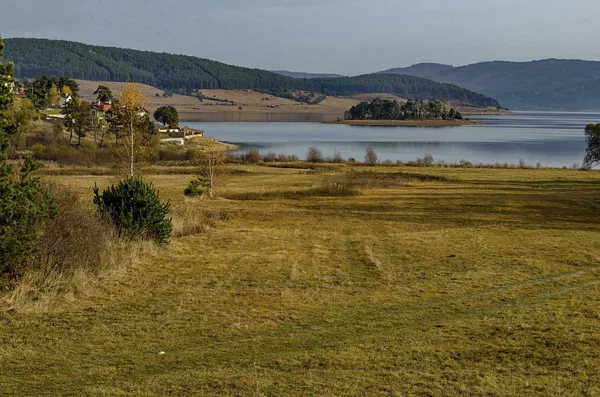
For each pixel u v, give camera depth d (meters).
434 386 10.43
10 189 16.06
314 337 13.42
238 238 28.33
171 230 25.83
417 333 13.58
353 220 36.78
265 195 49.19
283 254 24.17
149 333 13.77
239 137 162.50
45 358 12.15
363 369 11.33
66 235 18.09
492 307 15.87
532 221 36.06
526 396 9.98
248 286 18.47
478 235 29.39
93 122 111.31
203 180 50.91
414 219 37.28
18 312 14.98
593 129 83.12
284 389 10.34
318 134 180.38
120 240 22.36
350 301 16.62
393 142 150.12
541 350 12.23
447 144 145.50
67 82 176.50
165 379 10.90
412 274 20.27
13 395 10.29
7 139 17.27
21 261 16.38
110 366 11.71
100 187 50.38
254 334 13.70
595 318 14.41
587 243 26.58
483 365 11.49
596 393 10.02
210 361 11.93
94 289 17.42
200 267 21.16
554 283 18.70
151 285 18.31
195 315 15.20
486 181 60.56
